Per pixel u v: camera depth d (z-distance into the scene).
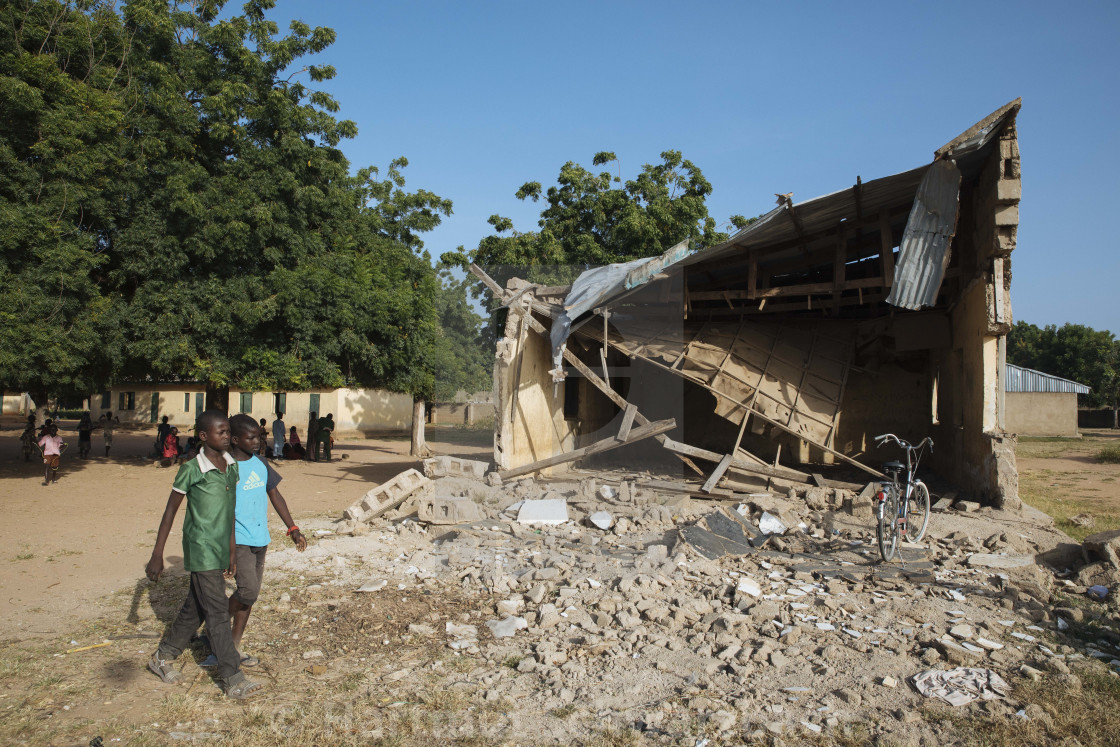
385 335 15.85
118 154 12.64
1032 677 4.02
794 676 4.09
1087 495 12.76
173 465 16.56
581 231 20.98
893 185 8.80
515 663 4.27
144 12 14.05
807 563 6.59
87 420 18.70
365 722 3.56
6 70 11.64
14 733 3.46
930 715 3.58
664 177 20.80
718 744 3.34
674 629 4.75
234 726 3.54
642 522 5.53
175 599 5.79
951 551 7.03
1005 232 8.32
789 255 11.88
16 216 10.74
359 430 31.66
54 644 4.75
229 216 13.39
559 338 6.41
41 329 10.94
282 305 14.24
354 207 18.08
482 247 20.50
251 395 32.09
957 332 10.90
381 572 6.38
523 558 5.25
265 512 4.54
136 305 13.13
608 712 3.66
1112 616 5.15
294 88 16.47
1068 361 47.62
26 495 11.79
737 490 9.90
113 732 3.47
